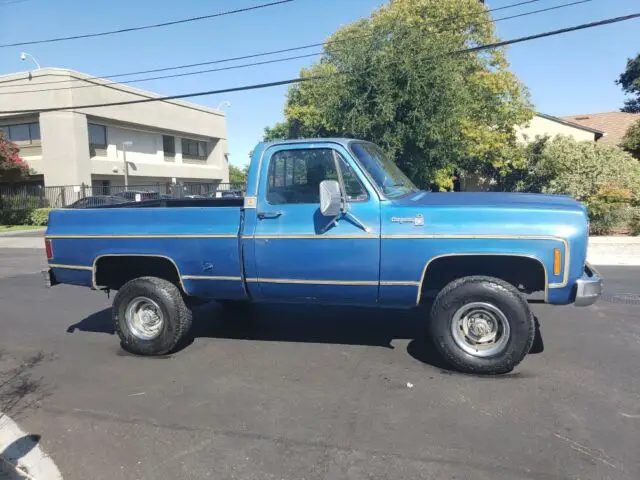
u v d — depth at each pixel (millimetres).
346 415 4090
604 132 28953
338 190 4598
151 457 3557
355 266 4902
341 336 6145
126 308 5695
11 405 4473
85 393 4699
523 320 4598
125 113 32594
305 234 4984
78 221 5844
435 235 4672
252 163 5223
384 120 13758
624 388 4500
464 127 18422
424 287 5223
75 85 28719
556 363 5125
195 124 39625
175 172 38188
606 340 5883
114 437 3852
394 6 21094
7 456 3619
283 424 3973
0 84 29797
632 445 3541
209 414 4188
